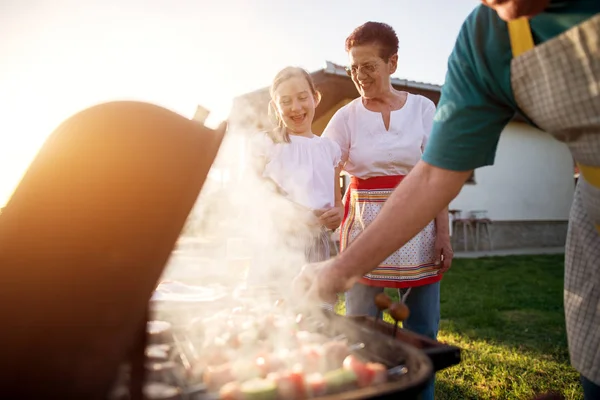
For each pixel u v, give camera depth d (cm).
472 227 1028
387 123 220
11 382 74
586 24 88
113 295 76
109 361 75
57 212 74
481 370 290
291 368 105
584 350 118
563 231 1164
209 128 87
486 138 116
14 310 74
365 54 209
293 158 218
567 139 105
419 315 219
